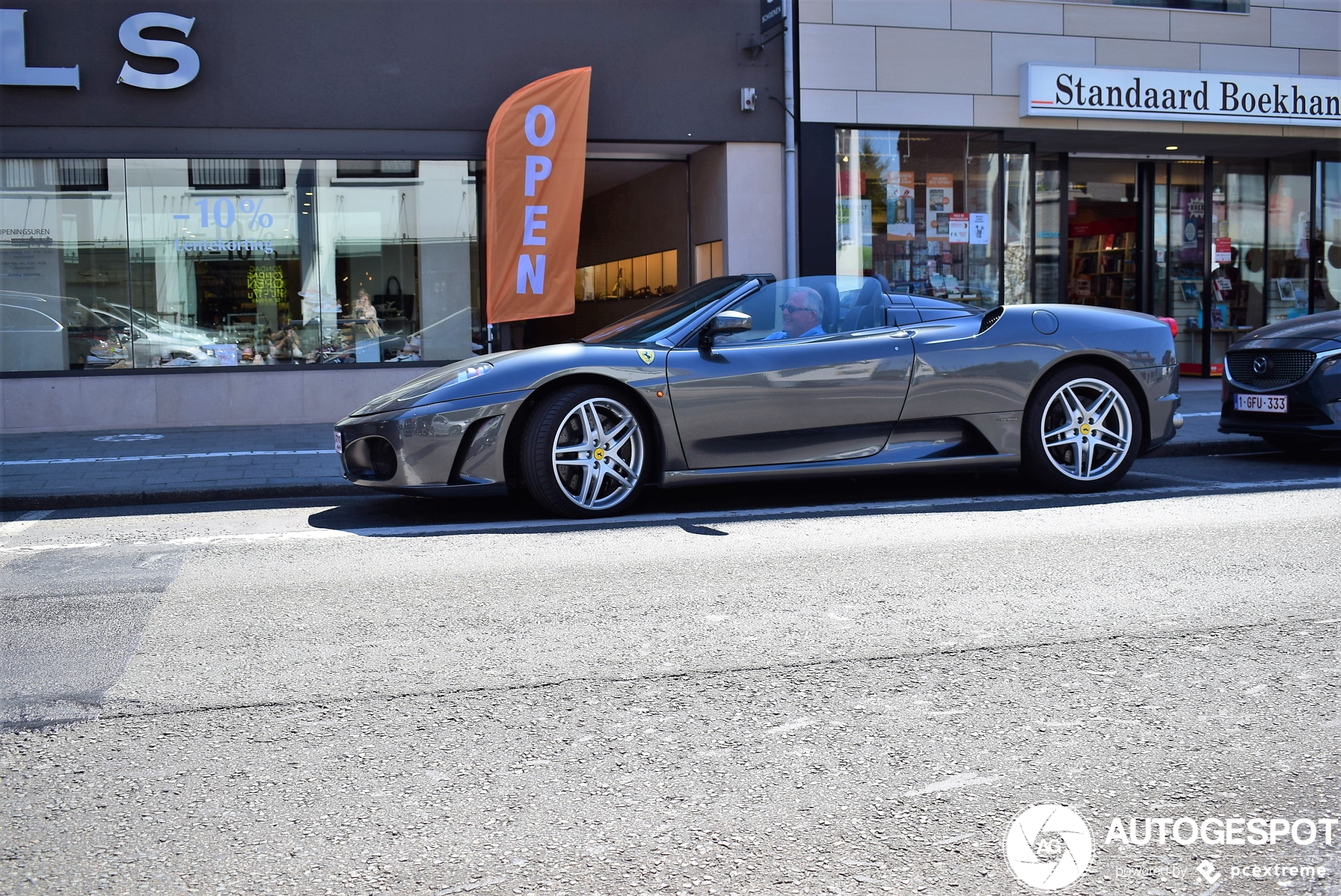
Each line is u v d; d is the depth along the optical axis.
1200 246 14.14
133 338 10.81
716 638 3.62
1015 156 12.59
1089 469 6.53
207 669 3.39
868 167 11.70
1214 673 3.21
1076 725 2.84
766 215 11.51
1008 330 6.38
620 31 11.07
